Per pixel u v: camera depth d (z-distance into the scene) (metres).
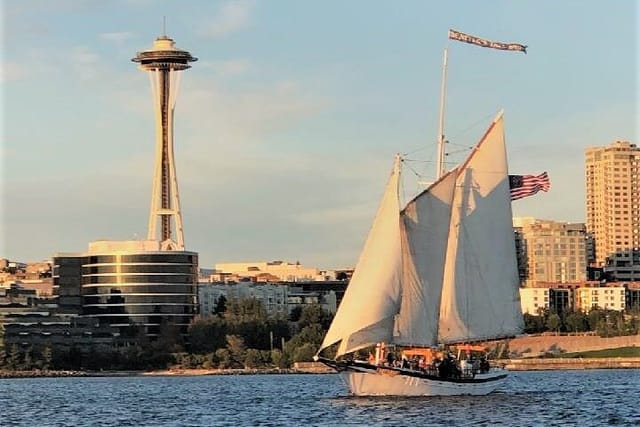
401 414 198.38
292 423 193.25
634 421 195.25
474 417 195.25
